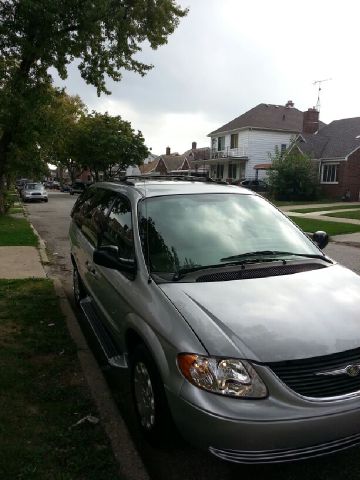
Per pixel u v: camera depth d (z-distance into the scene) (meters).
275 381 2.55
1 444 3.04
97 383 3.90
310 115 38.97
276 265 3.68
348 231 15.14
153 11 17.45
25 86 16.34
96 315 4.90
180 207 4.11
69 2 14.93
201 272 3.46
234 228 4.03
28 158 19.14
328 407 2.55
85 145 49.97
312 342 2.70
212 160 43.25
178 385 2.68
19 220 18.39
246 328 2.78
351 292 3.33
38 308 5.93
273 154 40.78
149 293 3.29
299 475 2.90
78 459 2.93
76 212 6.31
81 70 17.89
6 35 15.27
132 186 4.51
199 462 3.05
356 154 31.83
